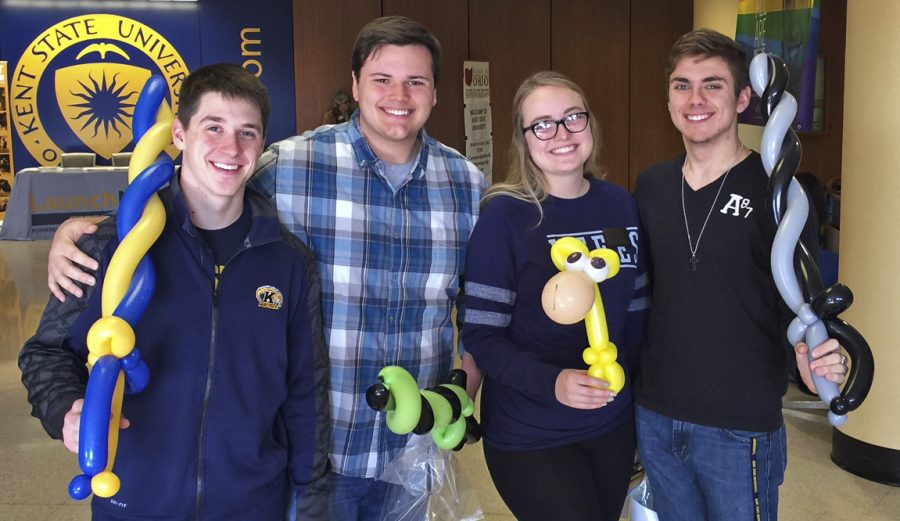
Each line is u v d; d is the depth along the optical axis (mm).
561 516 1790
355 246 1806
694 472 1899
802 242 1723
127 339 1324
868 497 3076
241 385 1541
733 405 1816
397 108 1769
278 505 1626
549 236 1831
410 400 1566
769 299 1823
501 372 1748
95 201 9664
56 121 10211
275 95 9594
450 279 1912
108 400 1287
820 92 9016
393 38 1760
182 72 9969
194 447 1503
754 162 1862
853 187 3244
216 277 1539
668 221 1897
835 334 1675
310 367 1661
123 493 1491
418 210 1874
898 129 3055
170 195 1531
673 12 9586
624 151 9734
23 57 10062
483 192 1973
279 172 1778
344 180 1815
